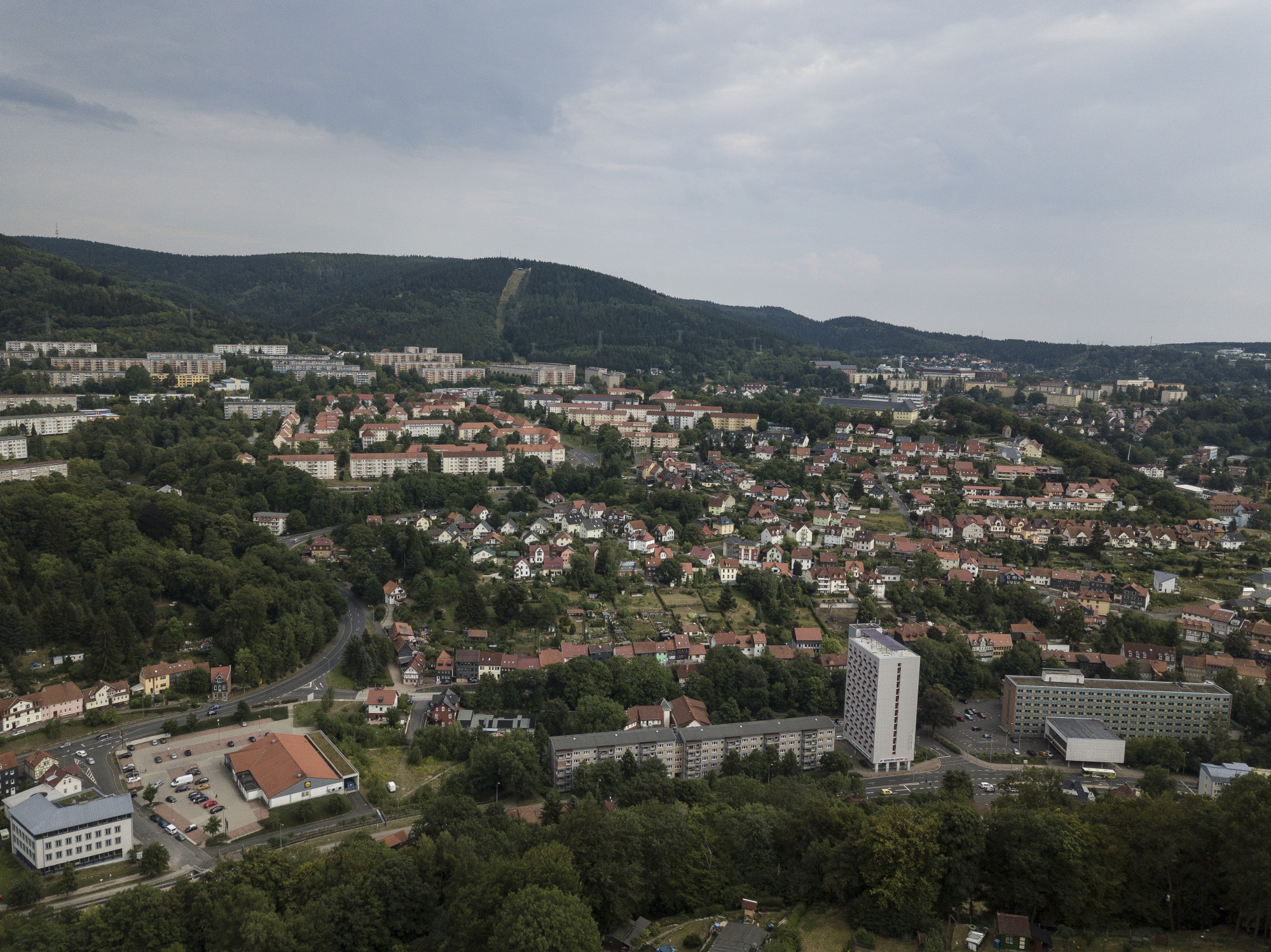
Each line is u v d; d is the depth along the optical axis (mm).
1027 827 166500
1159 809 175625
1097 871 162000
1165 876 164875
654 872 186500
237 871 190250
